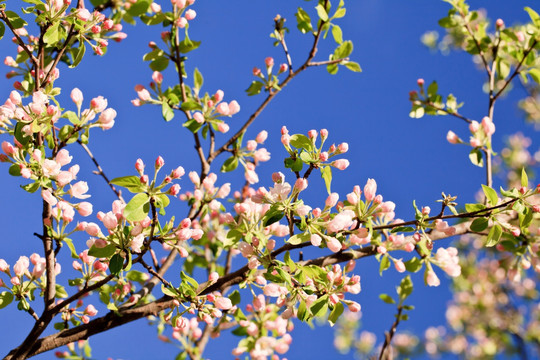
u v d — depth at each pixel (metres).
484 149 4.54
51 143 3.64
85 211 3.39
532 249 4.45
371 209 3.34
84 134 3.84
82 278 3.79
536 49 5.36
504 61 5.63
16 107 3.38
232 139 4.79
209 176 4.49
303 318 3.25
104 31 4.66
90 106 3.51
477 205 3.56
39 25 3.66
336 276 3.32
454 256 4.07
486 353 9.29
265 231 3.57
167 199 3.13
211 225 5.38
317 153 3.30
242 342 4.55
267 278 3.30
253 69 5.07
